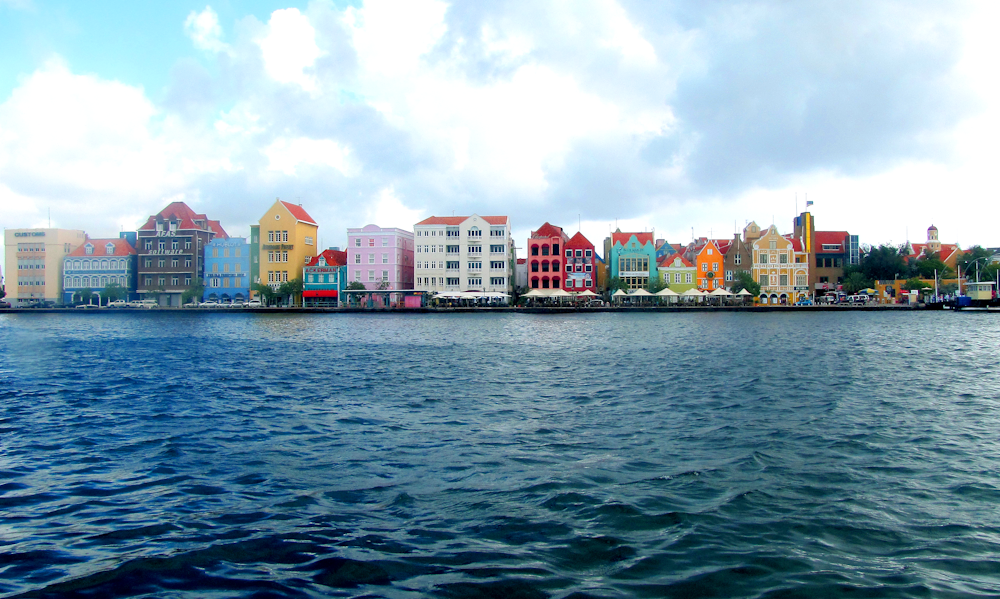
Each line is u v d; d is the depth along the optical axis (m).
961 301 114.38
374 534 10.63
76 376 32.81
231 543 10.27
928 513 11.67
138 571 9.19
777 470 14.45
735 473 14.20
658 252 149.38
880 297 131.38
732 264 133.88
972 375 31.30
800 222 138.75
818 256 138.62
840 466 14.79
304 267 133.25
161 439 17.98
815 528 10.88
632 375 31.88
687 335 61.09
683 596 8.48
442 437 18.03
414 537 10.49
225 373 33.91
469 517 11.42
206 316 113.56
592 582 8.88
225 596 8.47
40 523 11.26
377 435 18.36
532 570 9.23
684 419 20.44
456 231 131.88
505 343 53.50
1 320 102.19
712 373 32.31
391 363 38.59
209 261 141.62
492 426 19.52
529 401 24.27
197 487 13.38
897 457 15.59
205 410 22.69
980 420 20.19
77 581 8.89
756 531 10.74
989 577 9.08
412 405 23.52
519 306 126.44
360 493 12.88
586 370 34.19
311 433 18.67
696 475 14.02
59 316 116.69
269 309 123.81
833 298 132.50
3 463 15.45
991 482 13.54
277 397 25.64
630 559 9.62
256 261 138.38
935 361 37.47
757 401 23.86
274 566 9.40
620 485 13.30
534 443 17.20
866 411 21.77
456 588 8.69
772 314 108.94
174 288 140.25
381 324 86.69
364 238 132.12
